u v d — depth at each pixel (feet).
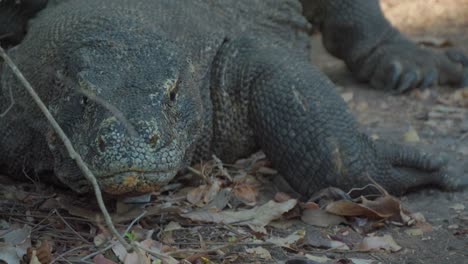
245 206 31.19
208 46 33.24
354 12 47.47
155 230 28.02
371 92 49.06
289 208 29.40
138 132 24.63
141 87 26.32
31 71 30.07
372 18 47.91
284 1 39.22
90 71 26.78
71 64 27.91
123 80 26.55
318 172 31.68
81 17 30.37
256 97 33.30
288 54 34.76
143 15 31.17
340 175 31.37
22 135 31.04
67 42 29.12
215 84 33.81
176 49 29.12
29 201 29.94
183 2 34.30
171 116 26.73
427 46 59.62
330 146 31.48
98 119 25.38
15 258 24.72
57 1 34.81
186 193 31.65
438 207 32.09
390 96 48.26
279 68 33.55
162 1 33.37
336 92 33.30
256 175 34.65
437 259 27.17
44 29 31.19
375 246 27.61
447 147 40.24
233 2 36.60
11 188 31.01
